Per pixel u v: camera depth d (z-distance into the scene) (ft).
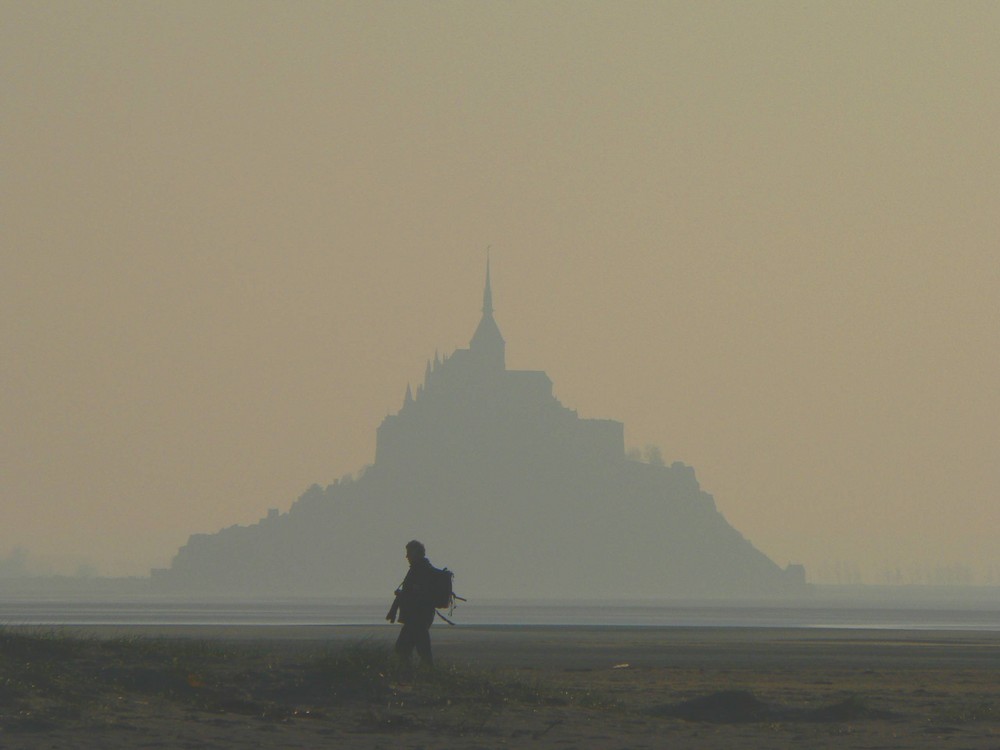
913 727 361.30
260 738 310.45
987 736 342.03
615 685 500.74
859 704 396.78
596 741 320.91
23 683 347.36
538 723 348.38
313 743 305.94
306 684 387.75
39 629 497.46
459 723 342.44
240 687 382.22
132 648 427.74
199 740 303.07
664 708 401.08
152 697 359.87
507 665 629.92
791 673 592.19
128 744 294.87
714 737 334.24
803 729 354.95
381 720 342.44
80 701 341.21
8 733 301.63
